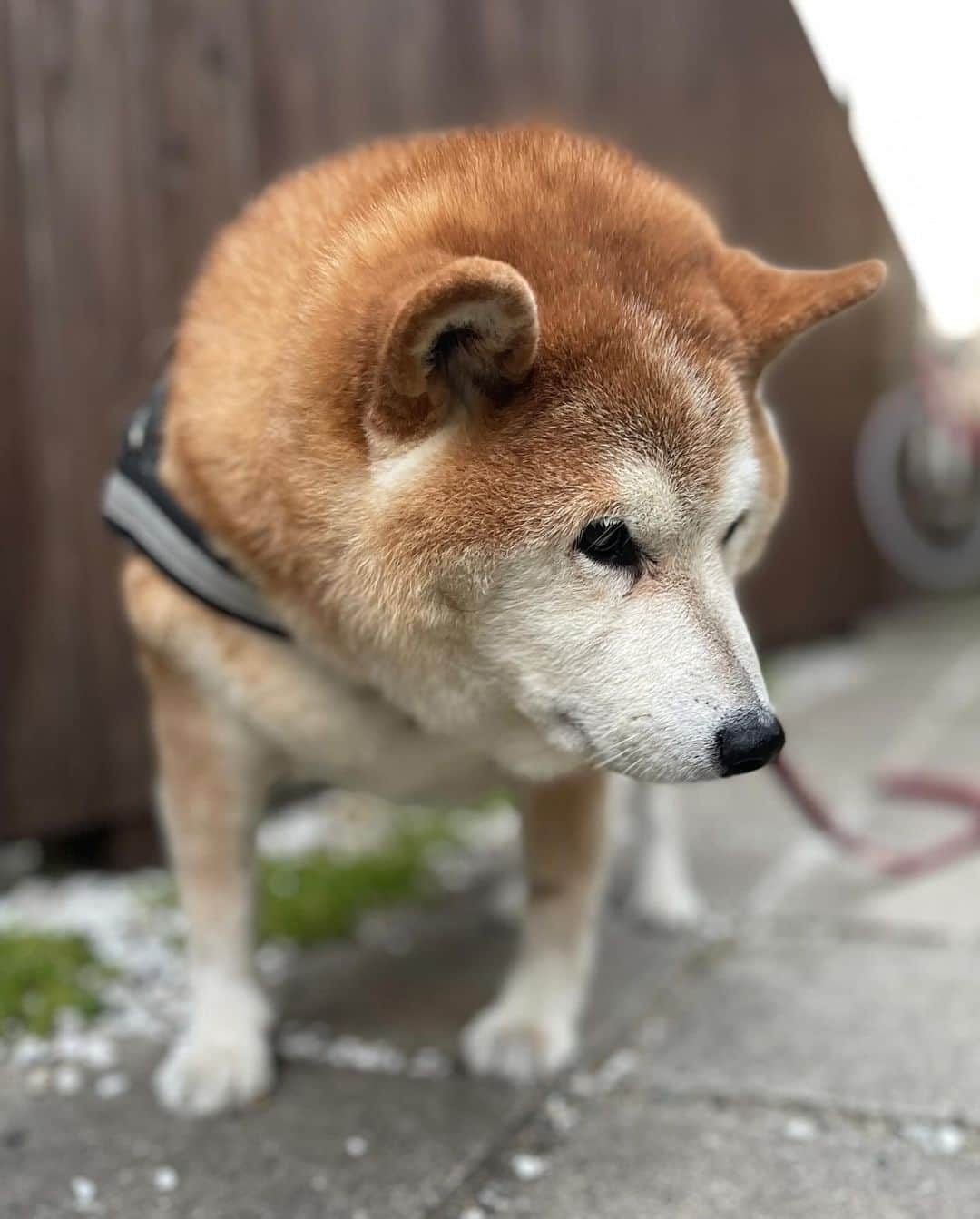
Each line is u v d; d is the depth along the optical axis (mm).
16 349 823
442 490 459
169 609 561
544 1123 570
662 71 1362
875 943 760
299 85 973
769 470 555
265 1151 545
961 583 2117
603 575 467
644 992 700
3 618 828
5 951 740
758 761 465
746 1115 568
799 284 533
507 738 530
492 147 531
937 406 1967
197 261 916
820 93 1641
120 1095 598
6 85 802
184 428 542
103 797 885
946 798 1048
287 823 1034
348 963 765
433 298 425
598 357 463
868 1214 488
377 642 494
